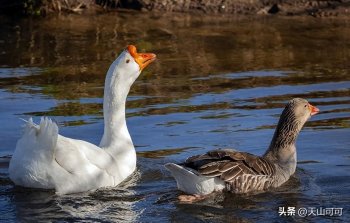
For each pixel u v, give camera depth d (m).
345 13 27.34
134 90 17.55
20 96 16.83
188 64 20.22
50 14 27.33
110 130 12.04
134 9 28.09
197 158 11.06
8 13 27.45
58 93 17.14
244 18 26.95
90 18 26.73
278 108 15.75
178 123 14.79
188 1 28.03
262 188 11.34
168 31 24.58
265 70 19.56
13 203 10.60
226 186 11.05
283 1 28.00
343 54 21.48
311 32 24.64
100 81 18.33
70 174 10.89
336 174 12.05
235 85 17.92
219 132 14.16
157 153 13.05
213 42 23.05
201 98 16.70
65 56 21.11
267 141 13.59
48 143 10.65
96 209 10.48
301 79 18.52
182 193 11.19
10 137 13.88
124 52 12.16
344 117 15.03
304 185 11.59
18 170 11.00
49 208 10.45
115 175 11.52
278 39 23.56
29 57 21.03
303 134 14.11
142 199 10.93
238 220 10.15
